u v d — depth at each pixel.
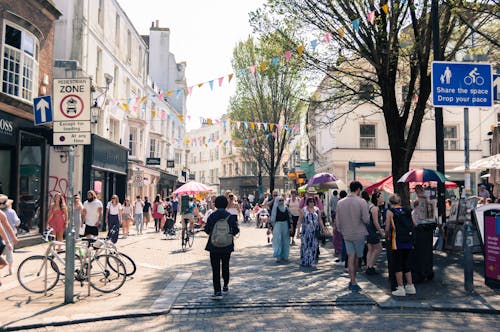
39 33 14.18
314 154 31.72
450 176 26.95
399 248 6.74
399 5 11.30
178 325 5.44
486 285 7.46
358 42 12.02
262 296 6.91
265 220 23.17
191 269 9.70
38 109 8.15
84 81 6.77
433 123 27.02
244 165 52.84
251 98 29.94
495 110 26.95
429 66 13.98
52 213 12.50
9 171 13.23
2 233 7.52
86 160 18.27
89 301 6.70
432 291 7.06
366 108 27.06
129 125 26.73
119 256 8.20
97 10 20.92
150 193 32.00
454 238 11.12
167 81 40.88
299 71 13.03
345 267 9.41
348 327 5.30
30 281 7.31
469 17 11.30
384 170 27.06
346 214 7.37
